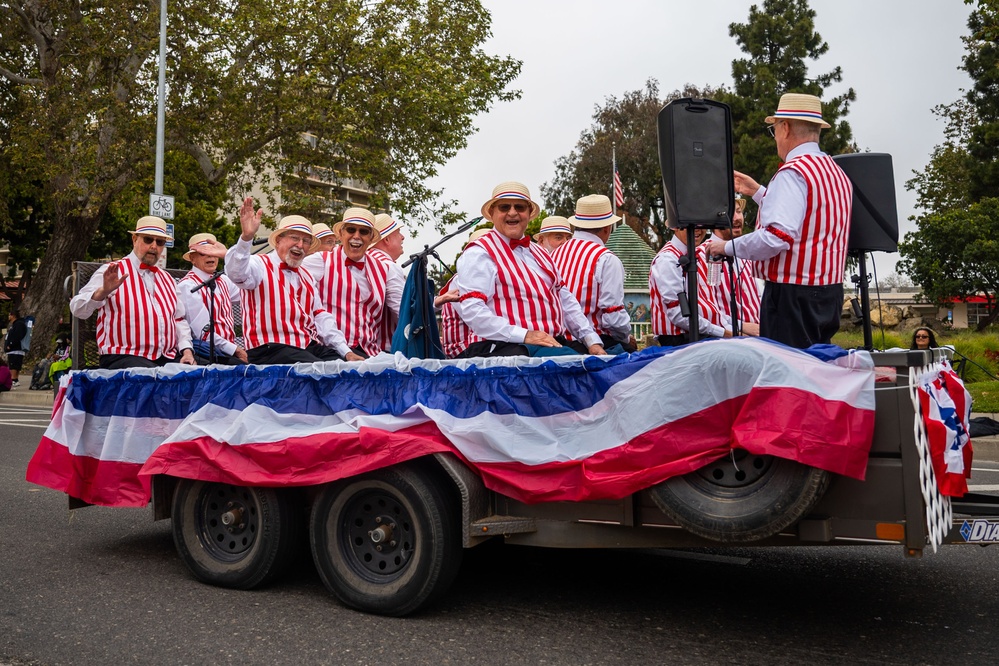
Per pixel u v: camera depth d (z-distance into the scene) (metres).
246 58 22.05
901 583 5.16
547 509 4.28
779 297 4.70
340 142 22.03
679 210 4.18
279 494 4.90
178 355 6.72
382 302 6.76
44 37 22.84
